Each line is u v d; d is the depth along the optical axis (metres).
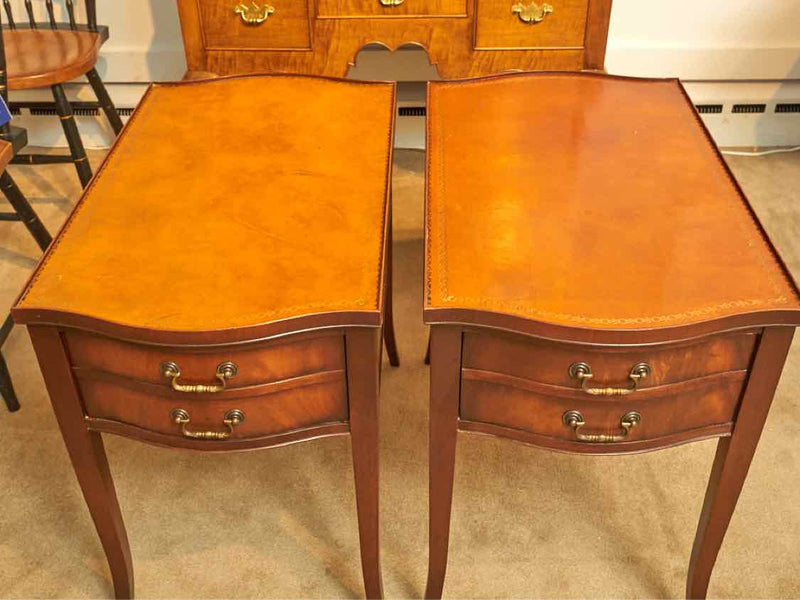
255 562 1.91
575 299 1.43
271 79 2.11
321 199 1.69
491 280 1.47
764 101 3.19
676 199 1.68
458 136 1.89
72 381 1.51
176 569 1.90
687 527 1.97
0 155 1.65
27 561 1.92
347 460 2.13
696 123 1.93
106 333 1.42
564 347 1.41
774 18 3.03
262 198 1.70
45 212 2.96
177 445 1.57
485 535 1.95
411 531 1.97
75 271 1.51
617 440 1.53
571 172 1.76
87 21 2.88
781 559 1.89
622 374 1.44
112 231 1.61
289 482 2.08
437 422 1.55
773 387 1.47
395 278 2.69
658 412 1.50
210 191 1.72
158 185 1.74
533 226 1.61
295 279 1.48
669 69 3.15
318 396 1.52
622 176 1.75
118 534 1.74
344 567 1.90
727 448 1.57
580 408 1.49
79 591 1.86
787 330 1.41
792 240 2.78
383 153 1.84
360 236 1.59
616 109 1.99
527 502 2.03
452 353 1.46
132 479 2.09
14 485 2.08
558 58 2.48
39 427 2.22
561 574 1.88
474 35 2.46
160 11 3.05
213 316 1.40
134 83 3.22
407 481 2.08
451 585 1.86
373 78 3.18
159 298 1.45
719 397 1.50
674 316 1.39
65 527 1.99
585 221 1.62
